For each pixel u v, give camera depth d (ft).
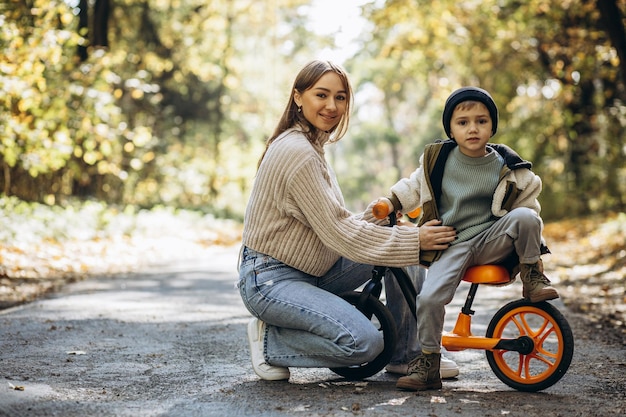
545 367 14.89
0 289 25.66
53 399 11.97
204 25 77.30
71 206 47.26
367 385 13.24
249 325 13.82
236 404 11.87
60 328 18.40
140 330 18.51
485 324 20.22
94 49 55.01
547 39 54.70
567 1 49.26
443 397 12.31
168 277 30.73
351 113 13.89
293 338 13.11
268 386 13.11
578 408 11.73
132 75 70.13
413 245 12.66
